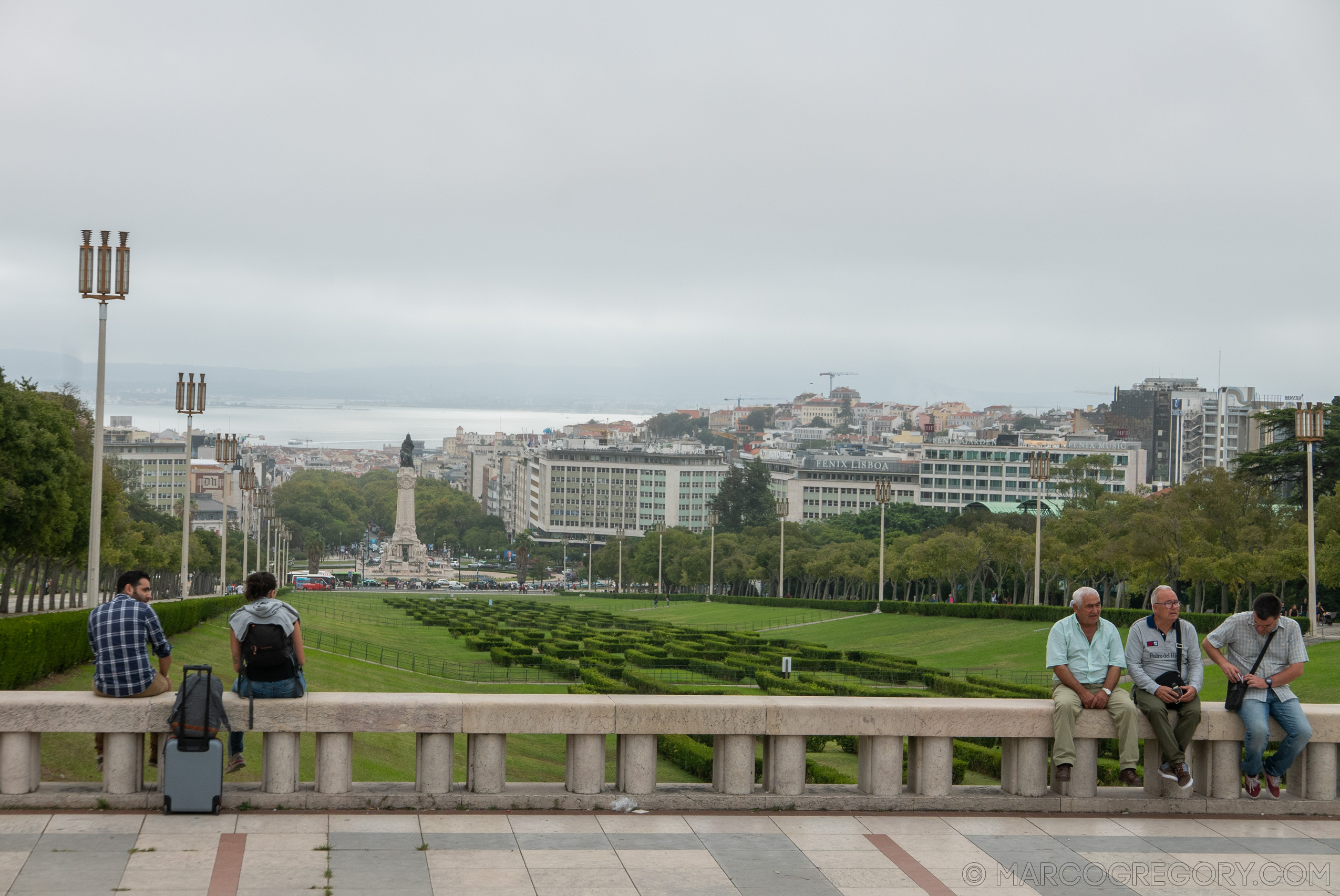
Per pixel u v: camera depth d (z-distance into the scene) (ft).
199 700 57.67
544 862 52.47
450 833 56.29
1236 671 64.44
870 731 63.36
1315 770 65.72
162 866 50.29
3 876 48.47
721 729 62.23
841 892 49.93
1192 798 65.26
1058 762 63.72
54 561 337.93
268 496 589.32
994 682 233.35
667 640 345.51
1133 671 65.36
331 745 60.29
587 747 61.77
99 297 174.09
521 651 309.22
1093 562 403.13
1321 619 346.95
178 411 277.64
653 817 60.08
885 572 526.57
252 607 60.54
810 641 386.93
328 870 50.49
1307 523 323.78
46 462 264.72
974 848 56.80
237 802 59.00
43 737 80.48
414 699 61.05
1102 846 57.88
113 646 59.47
